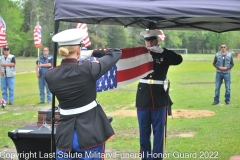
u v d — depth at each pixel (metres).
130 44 53.69
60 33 3.71
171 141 6.95
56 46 4.31
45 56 12.01
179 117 9.29
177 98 12.90
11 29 55.31
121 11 3.98
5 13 54.62
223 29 6.36
